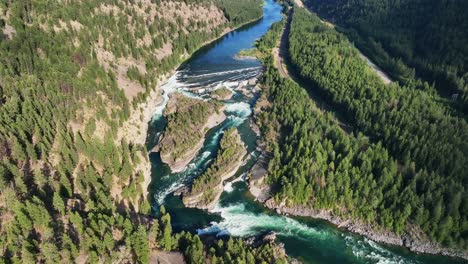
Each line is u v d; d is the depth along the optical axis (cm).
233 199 13150
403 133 14038
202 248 10444
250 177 13850
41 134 12469
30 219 9462
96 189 11856
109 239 9644
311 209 12388
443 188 11512
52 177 11050
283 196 12625
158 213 12562
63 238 9256
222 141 15538
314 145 13762
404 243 11331
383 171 12188
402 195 11625
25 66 14925
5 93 13500
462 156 12519
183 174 14262
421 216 11194
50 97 13975
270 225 12181
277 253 10706
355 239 11681
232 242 10550
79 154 12912
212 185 13300
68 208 10512
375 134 15162
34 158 11625
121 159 13850
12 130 11788
